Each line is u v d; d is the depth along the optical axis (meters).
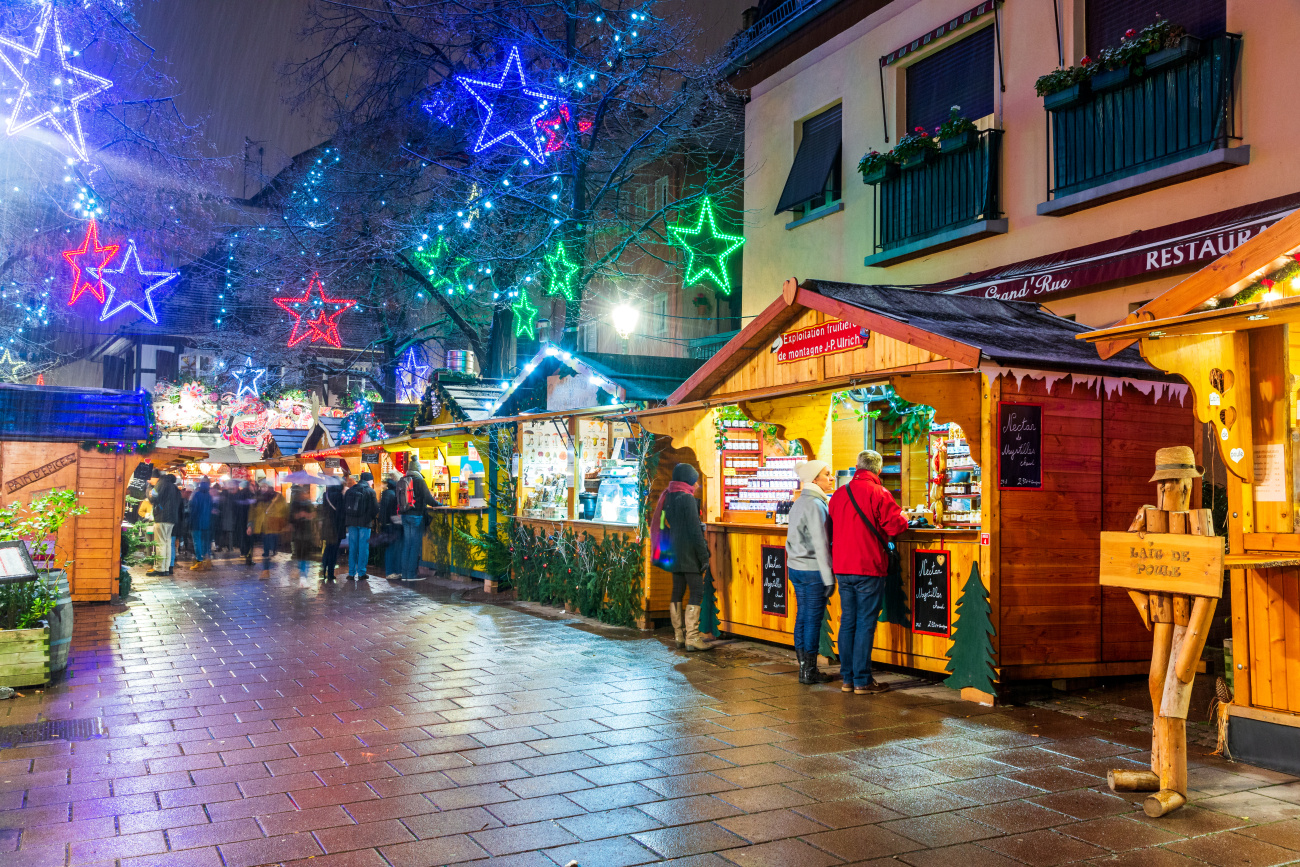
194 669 7.79
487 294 22.27
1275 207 8.46
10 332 26.72
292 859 3.88
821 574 7.21
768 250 16.00
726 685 7.21
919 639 7.31
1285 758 5.04
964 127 11.77
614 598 10.20
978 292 11.12
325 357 31.06
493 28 18.91
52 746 5.53
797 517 7.33
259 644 8.96
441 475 18.81
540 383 13.90
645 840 4.09
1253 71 8.98
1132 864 3.84
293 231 22.95
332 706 6.51
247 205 25.95
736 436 9.62
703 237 21.61
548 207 18.70
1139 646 7.12
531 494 13.41
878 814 4.40
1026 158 11.39
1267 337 5.20
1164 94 9.56
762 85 16.22
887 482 9.21
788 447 9.34
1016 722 6.14
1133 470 7.20
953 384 6.89
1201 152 9.19
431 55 20.53
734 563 9.20
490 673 7.62
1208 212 9.34
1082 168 10.43
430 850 3.97
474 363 28.50
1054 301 10.83
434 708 6.45
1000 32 11.73
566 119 17.73
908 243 12.73
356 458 22.78
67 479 11.94
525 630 9.84
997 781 4.89
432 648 8.75
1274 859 3.89
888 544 7.02
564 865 3.82
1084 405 7.07
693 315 22.95
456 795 4.68
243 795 4.67
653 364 12.42
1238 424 5.25
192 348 35.34
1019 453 6.82
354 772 5.04
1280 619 5.10
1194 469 4.60
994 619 6.68
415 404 24.38
